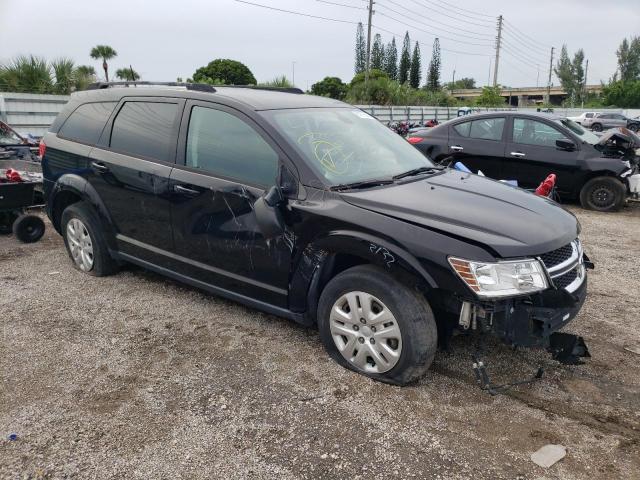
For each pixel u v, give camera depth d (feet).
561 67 324.80
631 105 228.02
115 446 9.49
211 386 11.35
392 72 247.91
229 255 13.03
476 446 9.54
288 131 12.69
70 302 15.56
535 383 11.63
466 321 10.17
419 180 13.09
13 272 17.97
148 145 14.73
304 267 11.81
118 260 16.47
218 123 13.46
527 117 29.66
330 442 9.61
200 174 13.38
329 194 11.56
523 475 8.85
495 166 30.25
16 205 20.65
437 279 10.11
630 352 13.12
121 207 15.39
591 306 15.97
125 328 13.98
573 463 9.15
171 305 15.43
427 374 11.82
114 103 16.07
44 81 54.90
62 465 9.02
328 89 155.43
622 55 322.34
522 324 10.12
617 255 21.36
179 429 9.95
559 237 10.86
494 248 9.95
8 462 9.07
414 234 10.39
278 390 11.20
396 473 8.87
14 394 11.00
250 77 147.64
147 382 11.48
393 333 10.82
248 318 14.64
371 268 11.05
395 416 10.34
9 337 13.43
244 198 12.47
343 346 11.78
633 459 9.25
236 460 9.16
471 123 30.83
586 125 130.52
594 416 10.51
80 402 10.75
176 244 14.19
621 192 28.78
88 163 16.05
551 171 29.30
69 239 17.78
